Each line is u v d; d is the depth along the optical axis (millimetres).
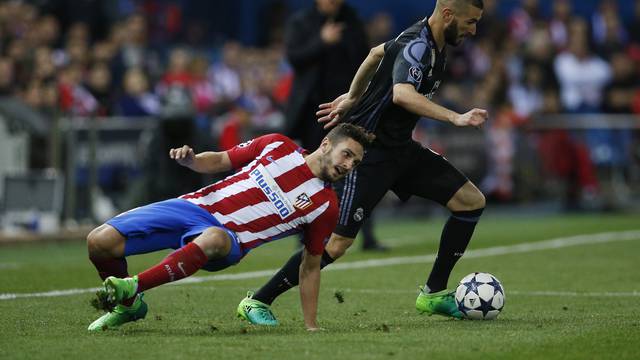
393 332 22812
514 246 46375
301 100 41281
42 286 32125
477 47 74500
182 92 51281
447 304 25422
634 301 29203
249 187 22797
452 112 23266
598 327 23688
